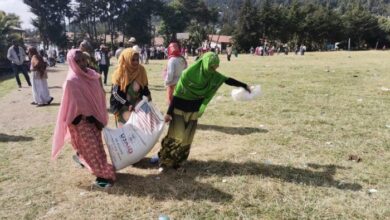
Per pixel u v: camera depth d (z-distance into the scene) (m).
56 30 79.44
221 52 74.69
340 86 14.60
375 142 7.32
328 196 5.16
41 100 11.97
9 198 5.27
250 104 11.07
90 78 5.40
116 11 83.75
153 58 51.75
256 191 5.31
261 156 6.64
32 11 78.81
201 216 4.70
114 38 87.19
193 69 5.59
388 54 45.62
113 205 5.01
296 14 85.88
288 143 7.34
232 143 7.42
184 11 100.56
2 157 6.94
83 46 8.52
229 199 5.09
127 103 6.35
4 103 12.72
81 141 5.46
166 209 4.88
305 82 16.03
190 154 6.82
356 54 47.56
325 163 6.30
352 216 4.65
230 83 5.95
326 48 86.25
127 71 6.29
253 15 84.81
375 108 10.27
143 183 5.60
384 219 4.58
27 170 6.26
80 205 5.03
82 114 5.36
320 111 10.00
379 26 93.06
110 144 5.68
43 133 8.55
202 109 5.89
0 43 32.75
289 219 4.60
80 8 82.44
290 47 84.75
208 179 5.70
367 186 5.45
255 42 86.06
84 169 6.23
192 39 75.06
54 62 31.94
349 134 7.87
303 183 5.54
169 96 8.70
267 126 8.60
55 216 4.77
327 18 86.69
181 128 5.82
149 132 5.74
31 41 74.94
